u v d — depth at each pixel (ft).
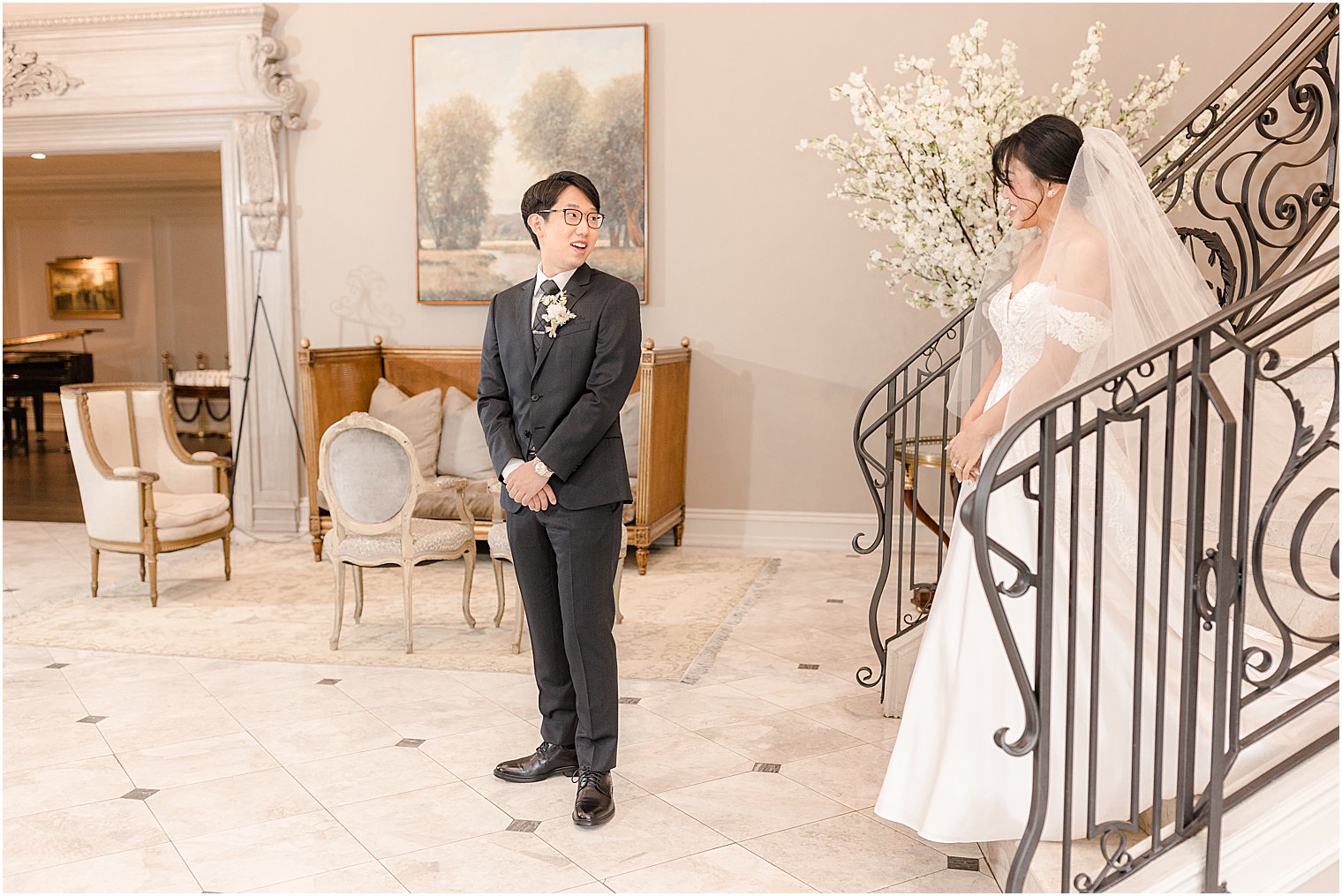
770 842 9.26
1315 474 9.91
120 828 9.59
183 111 22.86
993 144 13.35
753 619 16.66
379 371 22.79
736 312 21.62
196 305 43.73
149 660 14.61
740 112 21.18
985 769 8.11
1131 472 8.61
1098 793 8.10
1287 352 12.30
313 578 19.48
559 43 21.61
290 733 11.95
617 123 21.57
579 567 9.62
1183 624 7.13
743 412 21.80
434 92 22.12
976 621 8.29
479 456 21.03
